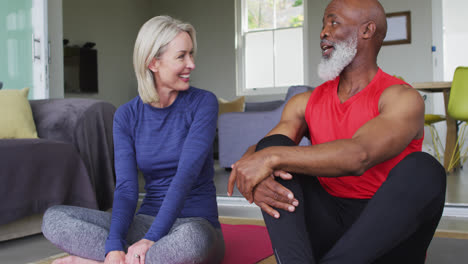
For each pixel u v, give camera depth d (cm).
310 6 696
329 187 114
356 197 109
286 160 91
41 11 383
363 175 107
